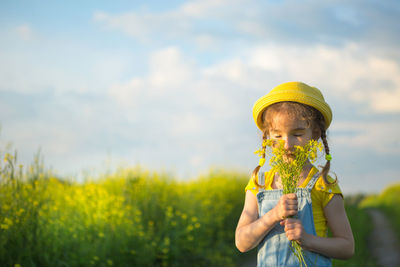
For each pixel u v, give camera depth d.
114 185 7.22
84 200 5.65
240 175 11.30
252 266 7.04
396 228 11.83
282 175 1.62
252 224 1.68
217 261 6.54
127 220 5.65
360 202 23.06
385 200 20.47
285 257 1.62
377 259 8.10
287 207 1.56
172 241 6.15
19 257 3.97
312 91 1.74
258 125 1.86
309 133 1.68
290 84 1.74
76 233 4.91
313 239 1.56
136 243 5.54
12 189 4.47
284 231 1.66
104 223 5.34
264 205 1.73
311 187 1.67
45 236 4.55
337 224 1.64
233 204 9.41
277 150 1.62
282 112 1.66
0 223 4.15
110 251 5.07
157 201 6.87
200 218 7.16
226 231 7.94
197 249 6.38
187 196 8.00
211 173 10.51
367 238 10.45
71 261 4.47
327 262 1.61
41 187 4.97
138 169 7.66
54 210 5.09
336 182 1.70
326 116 1.75
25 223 4.32
